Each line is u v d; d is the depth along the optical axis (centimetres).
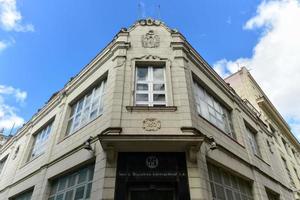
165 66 994
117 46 1045
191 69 1068
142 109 832
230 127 1246
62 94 1352
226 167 946
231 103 1350
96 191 702
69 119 1225
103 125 862
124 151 735
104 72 1072
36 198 1015
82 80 1245
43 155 1200
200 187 689
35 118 1591
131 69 966
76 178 900
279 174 1611
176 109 838
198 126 887
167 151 741
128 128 781
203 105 1073
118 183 680
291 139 2506
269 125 2022
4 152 1903
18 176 1366
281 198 1439
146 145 717
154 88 944
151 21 1152
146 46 1049
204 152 830
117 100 862
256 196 1093
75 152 943
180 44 1055
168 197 689
